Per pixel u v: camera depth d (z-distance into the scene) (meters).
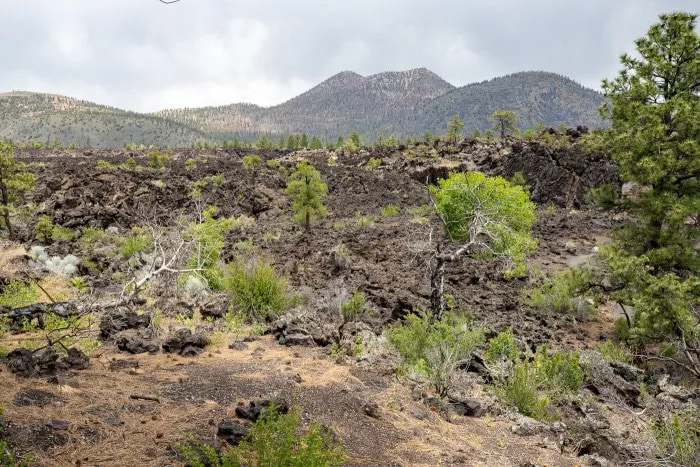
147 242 17.91
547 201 40.69
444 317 9.77
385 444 5.05
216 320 9.58
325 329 9.20
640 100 15.38
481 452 5.31
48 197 33.06
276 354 7.63
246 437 3.98
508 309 16.09
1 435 3.85
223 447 4.19
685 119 14.36
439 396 6.94
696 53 14.95
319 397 5.86
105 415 4.57
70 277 14.27
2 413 4.18
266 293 10.85
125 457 3.89
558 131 63.97
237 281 11.05
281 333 8.77
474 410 6.53
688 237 15.56
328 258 19.78
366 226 29.88
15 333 7.20
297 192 29.33
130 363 6.34
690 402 9.40
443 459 4.94
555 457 5.60
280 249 23.31
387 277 18.11
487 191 18.83
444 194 19.53
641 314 12.74
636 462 6.16
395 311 12.87
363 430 5.27
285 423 3.86
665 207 14.92
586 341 14.16
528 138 64.56
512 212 18.59
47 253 20.50
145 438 4.24
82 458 3.80
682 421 7.18
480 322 13.56
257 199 36.88
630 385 9.98
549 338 13.73
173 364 6.62
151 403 5.03
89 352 6.87
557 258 24.25
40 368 5.42
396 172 55.56
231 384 5.89
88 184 34.44
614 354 12.45
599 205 16.83
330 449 4.29
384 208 38.59
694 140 14.39
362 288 15.80
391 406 6.02
